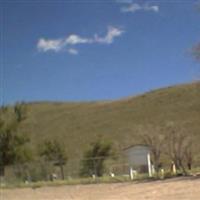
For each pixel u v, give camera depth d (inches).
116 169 1820.9
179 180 1198.3
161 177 1320.1
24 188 1569.9
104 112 3996.1
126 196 1042.1
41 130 3754.9
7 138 2194.9
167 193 1008.2
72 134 3548.2
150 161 1533.0
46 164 1827.0
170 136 1464.1
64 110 4345.5
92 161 1785.2
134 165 1513.3
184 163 1487.5
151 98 3959.2
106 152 2183.8
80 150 3021.7
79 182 1502.2
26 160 2194.9
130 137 2407.7
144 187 1159.6
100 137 2598.4
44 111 4392.2
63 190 1363.2
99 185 1376.7
